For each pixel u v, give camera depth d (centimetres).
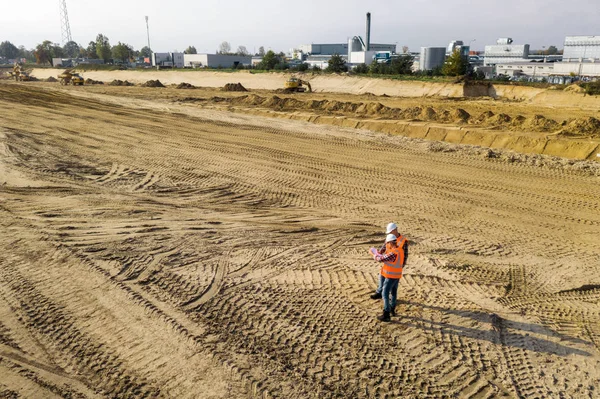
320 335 661
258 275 834
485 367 612
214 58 10444
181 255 903
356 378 577
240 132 2458
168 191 1382
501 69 8031
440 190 1505
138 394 538
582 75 6450
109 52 13312
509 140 2177
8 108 2817
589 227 1200
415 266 912
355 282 826
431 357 627
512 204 1373
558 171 1745
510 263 959
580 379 600
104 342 630
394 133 2544
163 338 640
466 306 764
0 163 1502
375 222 1189
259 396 538
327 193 1452
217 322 680
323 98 4103
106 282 784
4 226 1011
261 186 1498
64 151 1775
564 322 736
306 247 982
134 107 3338
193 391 544
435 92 4631
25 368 579
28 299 730
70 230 1005
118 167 1609
